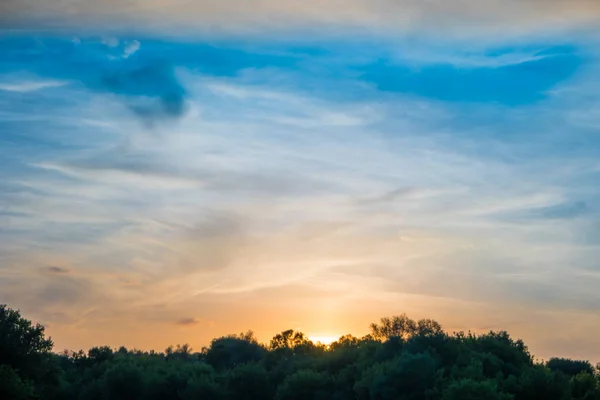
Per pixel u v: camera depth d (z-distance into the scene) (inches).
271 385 5285.4
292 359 5895.7
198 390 5182.1
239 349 7470.5
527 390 3828.7
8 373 3730.3
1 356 4089.6
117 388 5374.0
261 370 5255.9
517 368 4308.6
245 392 5177.2
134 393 5393.7
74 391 5629.9
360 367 4785.9
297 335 7475.4
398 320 6402.6
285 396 4785.9
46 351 4293.8
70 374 6195.9
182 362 6668.3
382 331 6402.6
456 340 4505.4
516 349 4493.1
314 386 4766.2
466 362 4185.5
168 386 5482.3
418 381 3956.7
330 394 4736.7
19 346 4163.4
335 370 5255.9
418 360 4001.0
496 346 4471.0
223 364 7313.0
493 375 4163.4
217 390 5191.9
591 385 4069.9
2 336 4121.6
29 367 4148.6
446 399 3548.2
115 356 6889.8
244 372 5221.5
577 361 5762.8
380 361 4734.3
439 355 4352.9
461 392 3503.9
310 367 5378.9
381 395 4010.8
